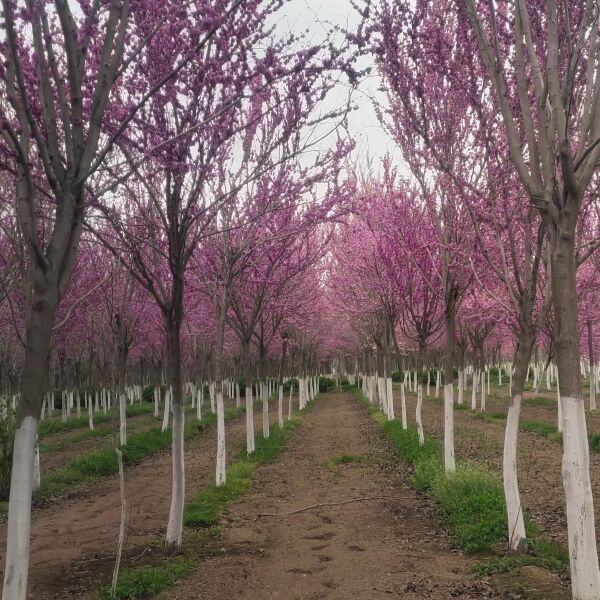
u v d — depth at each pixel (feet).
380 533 22.95
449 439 29.78
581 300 45.29
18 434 11.04
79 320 39.68
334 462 39.70
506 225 20.98
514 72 18.81
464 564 18.70
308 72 14.90
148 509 28.78
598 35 16.01
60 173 11.94
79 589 17.63
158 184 22.72
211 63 15.64
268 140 27.94
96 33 14.40
